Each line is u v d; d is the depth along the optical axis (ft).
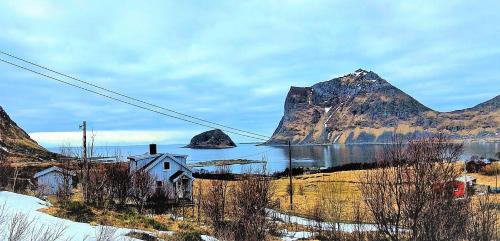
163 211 130.21
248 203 78.38
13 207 60.08
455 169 52.16
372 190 55.47
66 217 62.03
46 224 51.08
